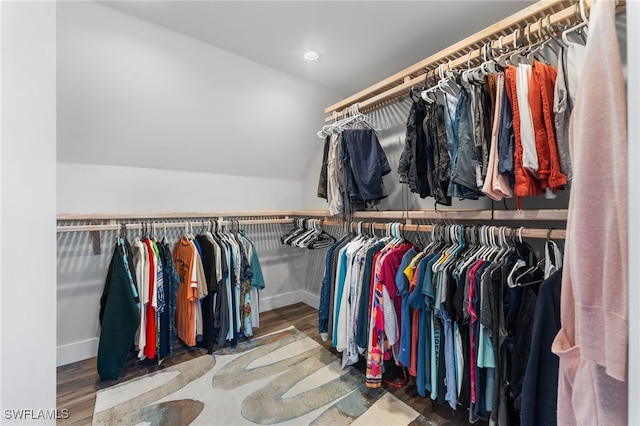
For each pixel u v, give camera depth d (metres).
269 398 1.63
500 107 1.11
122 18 1.60
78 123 1.88
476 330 1.23
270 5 1.52
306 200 3.34
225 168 2.77
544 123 1.01
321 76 2.36
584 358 0.49
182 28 1.73
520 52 1.15
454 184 1.28
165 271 2.03
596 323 0.48
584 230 0.50
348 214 2.06
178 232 2.48
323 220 2.38
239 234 2.49
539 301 0.94
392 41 1.84
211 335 2.16
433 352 1.41
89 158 2.08
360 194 1.87
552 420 0.89
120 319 1.78
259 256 3.03
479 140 1.18
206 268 2.19
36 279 0.48
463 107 1.25
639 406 0.39
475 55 1.29
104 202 2.17
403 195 2.09
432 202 1.91
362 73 2.31
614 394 0.46
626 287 0.44
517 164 1.05
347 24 1.67
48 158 0.53
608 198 0.47
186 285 2.15
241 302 2.34
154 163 2.38
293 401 1.60
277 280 3.17
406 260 1.55
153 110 2.05
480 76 1.21
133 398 1.63
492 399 1.17
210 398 1.63
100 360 1.72
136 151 2.23
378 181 1.90
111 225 1.96
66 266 2.02
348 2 1.48
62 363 1.99
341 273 1.83
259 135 2.67
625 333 0.43
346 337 1.78
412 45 1.88
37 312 0.49
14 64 0.43
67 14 1.48
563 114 0.97
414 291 1.41
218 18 1.63
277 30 1.74
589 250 0.49
